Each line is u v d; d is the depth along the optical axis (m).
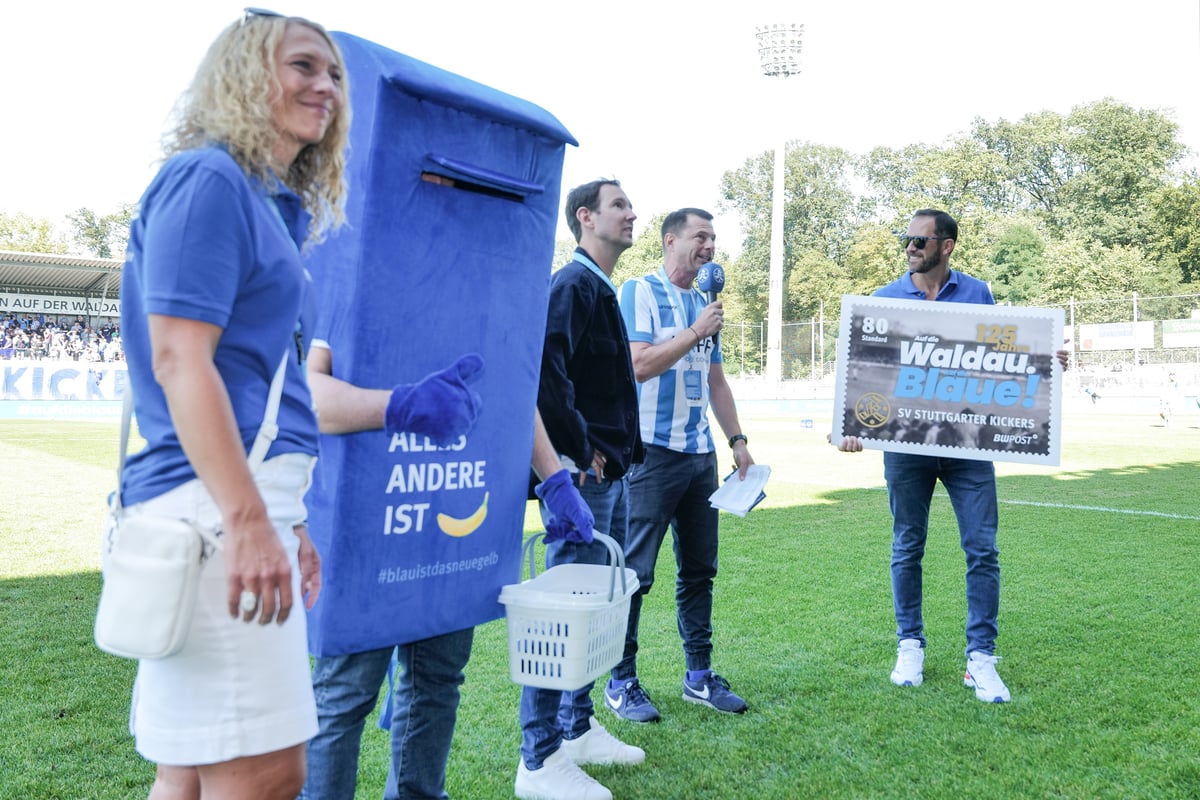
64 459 12.88
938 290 4.10
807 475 11.62
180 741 1.35
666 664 4.05
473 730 3.27
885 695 3.62
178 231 1.31
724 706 3.46
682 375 3.45
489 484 2.17
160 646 1.29
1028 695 3.59
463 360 1.99
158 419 1.38
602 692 3.72
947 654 4.16
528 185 2.18
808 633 4.49
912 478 3.87
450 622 2.11
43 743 3.03
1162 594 5.19
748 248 64.25
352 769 2.04
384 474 1.93
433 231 1.97
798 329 38.66
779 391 33.00
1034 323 3.79
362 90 1.87
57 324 36.25
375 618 1.95
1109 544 6.71
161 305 1.30
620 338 2.92
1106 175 61.25
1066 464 12.39
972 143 62.50
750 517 8.16
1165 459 12.91
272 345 1.45
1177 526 7.46
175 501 1.36
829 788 2.78
